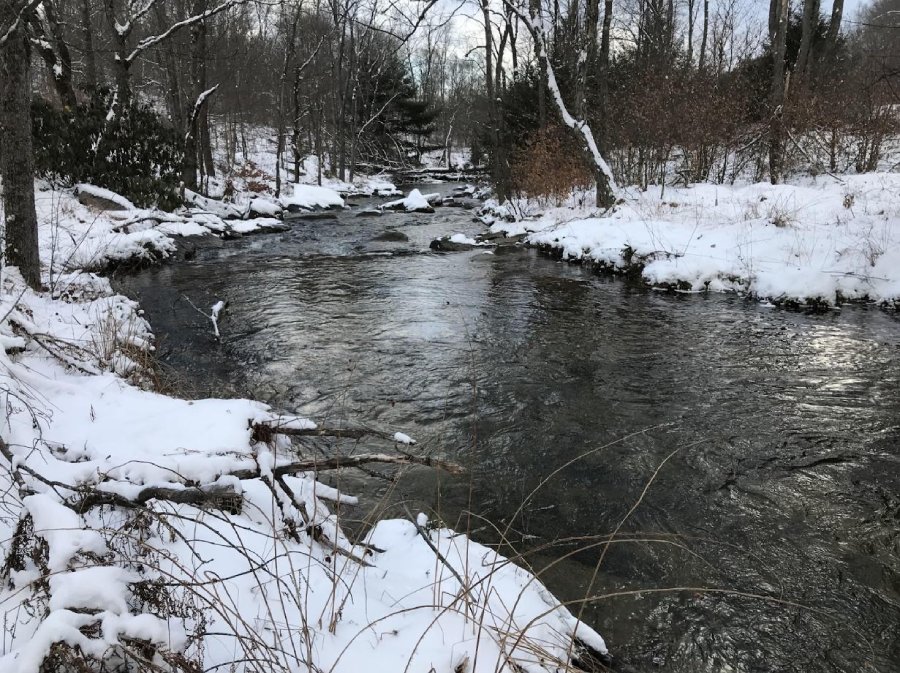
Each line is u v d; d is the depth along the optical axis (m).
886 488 3.86
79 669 1.51
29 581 2.02
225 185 23.06
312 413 5.02
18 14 5.86
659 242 10.73
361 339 7.10
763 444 4.47
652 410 5.10
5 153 6.29
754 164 17.36
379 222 19.06
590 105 19.50
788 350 6.62
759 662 2.51
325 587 2.36
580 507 3.67
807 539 3.35
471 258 12.62
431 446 4.45
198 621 1.94
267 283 10.17
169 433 3.20
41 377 3.76
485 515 3.58
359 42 32.34
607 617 2.73
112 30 15.89
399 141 45.22
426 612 2.26
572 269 11.35
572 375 5.93
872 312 8.04
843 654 2.56
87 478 2.56
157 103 31.83
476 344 6.91
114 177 14.39
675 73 16.75
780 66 15.38
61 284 7.29
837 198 11.76
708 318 7.95
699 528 3.45
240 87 30.83
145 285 9.84
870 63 14.47
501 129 19.44
